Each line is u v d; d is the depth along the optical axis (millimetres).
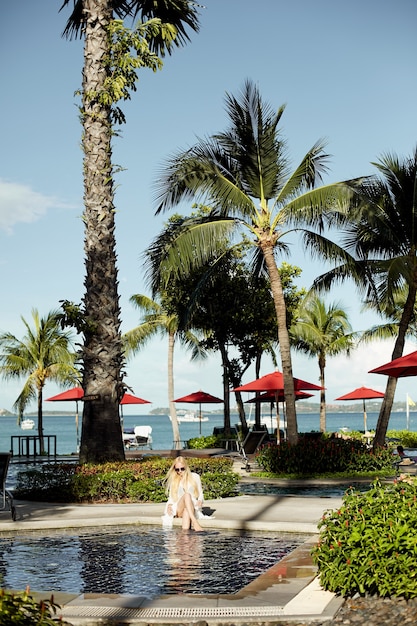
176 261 21703
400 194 25188
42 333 38688
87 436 16562
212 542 9961
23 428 160500
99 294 16828
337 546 6879
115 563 8586
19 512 12820
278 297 22484
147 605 6625
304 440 21703
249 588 7188
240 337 33219
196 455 29016
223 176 22172
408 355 19172
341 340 45438
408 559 6449
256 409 36062
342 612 6215
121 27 17266
